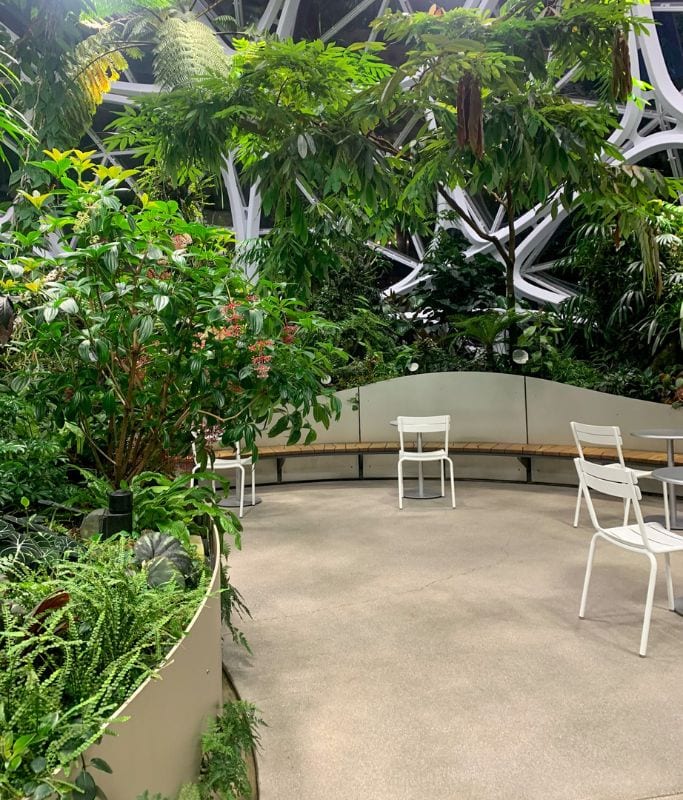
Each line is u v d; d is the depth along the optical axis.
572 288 11.70
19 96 4.20
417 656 2.34
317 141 3.77
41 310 1.81
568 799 1.52
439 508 4.89
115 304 2.01
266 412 2.50
